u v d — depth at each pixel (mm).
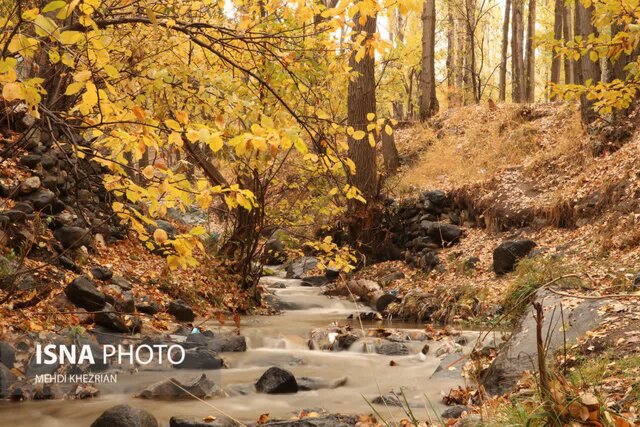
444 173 18531
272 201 12422
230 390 6730
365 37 5398
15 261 8125
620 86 6168
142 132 4199
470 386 6477
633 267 9336
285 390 6801
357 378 7395
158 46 6180
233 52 6340
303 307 13781
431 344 8938
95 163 10758
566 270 10008
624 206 11758
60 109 6668
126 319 8180
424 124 23641
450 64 34719
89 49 3814
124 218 4555
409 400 6363
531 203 14406
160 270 11164
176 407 6090
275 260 19047
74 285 7910
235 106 5641
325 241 7129
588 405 3307
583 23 13820
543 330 6746
